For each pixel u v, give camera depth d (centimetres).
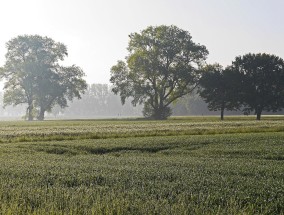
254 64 9275
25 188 1250
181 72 9362
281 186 1304
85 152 2752
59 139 3809
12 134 4044
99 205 997
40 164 1888
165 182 1365
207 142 3059
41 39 11088
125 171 1627
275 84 9262
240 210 980
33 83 10500
